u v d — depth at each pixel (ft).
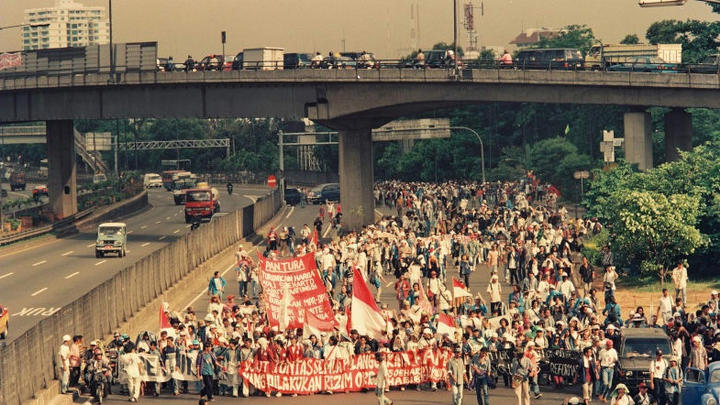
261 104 317.83
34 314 190.39
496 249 213.25
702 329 135.03
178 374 133.49
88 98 333.62
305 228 263.08
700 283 213.87
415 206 326.24
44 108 340.18
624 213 217.56
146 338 136.46
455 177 574.56
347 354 134.72
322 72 310.65
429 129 521.24
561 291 169.48
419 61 313.12
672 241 214.90
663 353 128.57
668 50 321.52
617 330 136.56
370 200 326.44
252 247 297.74
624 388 111.04
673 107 306.14
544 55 317.42
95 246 302.66
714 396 113.91
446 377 134.51
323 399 131.03
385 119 334.65
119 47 323.37
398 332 138.72
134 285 181.27
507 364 135.23
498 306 166.30
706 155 233.55
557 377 133.49
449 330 138.82
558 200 440.45
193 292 219.61
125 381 133.08
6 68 339.77
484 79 305.94
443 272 212.23
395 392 134.72
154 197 595.88
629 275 222.89
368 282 206.08
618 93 303.07
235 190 652.48
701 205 223.10
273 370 133.18
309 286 149.38
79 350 135.23
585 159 449.48
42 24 303.27
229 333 141.90
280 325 149.38
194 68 318.24
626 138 312.29
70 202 385.91
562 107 557.74
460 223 277.64
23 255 289.74
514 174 509.76
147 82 319.47
